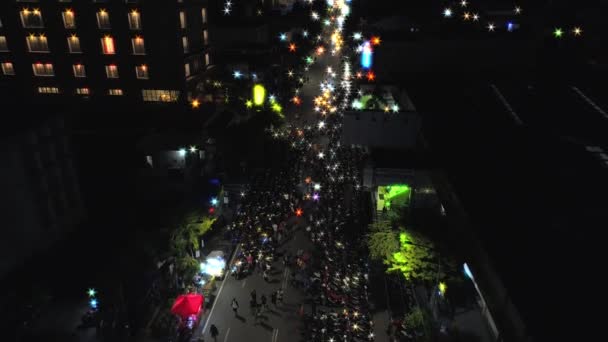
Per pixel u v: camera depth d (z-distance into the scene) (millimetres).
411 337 26641
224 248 37094
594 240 18250
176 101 58938
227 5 69375
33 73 59625
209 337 28047
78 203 34781
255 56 70312
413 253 25078
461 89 38969
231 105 56625
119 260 28938
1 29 57250
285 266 35188
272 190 45594
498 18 48719
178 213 33406
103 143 48125
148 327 28656
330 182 47062
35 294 26078
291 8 119438
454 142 29094
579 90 34844
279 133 54562
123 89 59719
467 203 21781
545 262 17234
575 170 24062
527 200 21750
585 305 14875
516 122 31359
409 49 44281
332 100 71312
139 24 56062
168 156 41125
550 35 41969
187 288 32156
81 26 56469
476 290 23828
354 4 78625
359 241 35906
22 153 29047
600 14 39844
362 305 30266
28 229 29656
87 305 27484
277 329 28781
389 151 34688
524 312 14688
